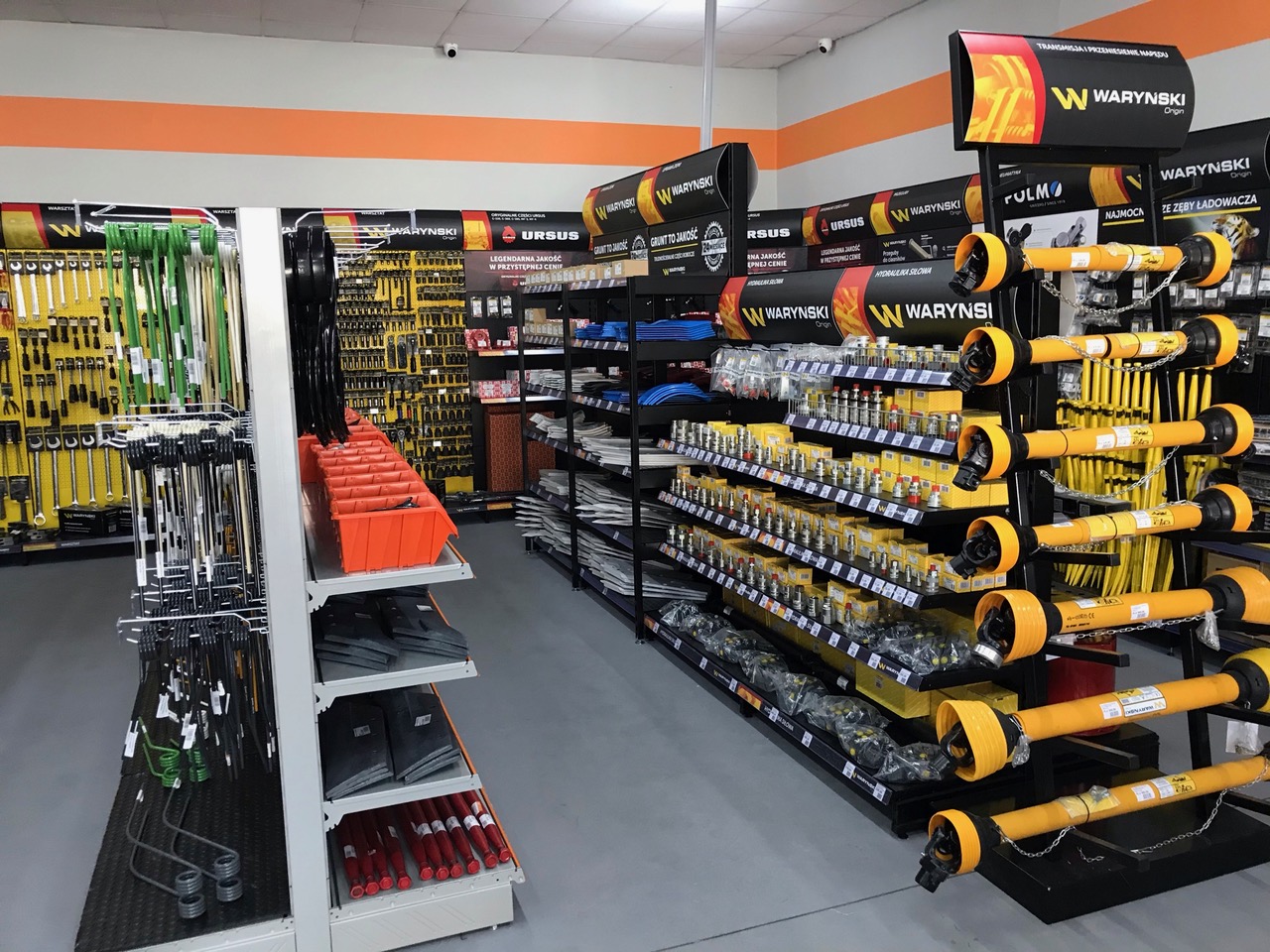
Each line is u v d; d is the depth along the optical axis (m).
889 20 7.77
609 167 8.91
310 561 2.59
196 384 2.61
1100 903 2.63
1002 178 5.05
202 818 2.87
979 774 2.44
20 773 3.57
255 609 2.56
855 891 2.76
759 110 9.47
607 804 3.28
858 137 8.32
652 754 3.66
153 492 2.58
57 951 2.54
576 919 2.65
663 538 5.15
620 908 2.69
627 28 7.73
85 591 6.02
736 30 7.95
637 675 4.47
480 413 8.24
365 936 2.47
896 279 3.57
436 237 7.62
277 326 2.24
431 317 8.03
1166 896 2.70
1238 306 4.58
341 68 7.90
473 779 2.61
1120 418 4.77
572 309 7.17
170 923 2.40
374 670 2.52
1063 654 2.68
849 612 3.50
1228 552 4.47
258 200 7.80
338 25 7.37
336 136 7.95
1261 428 4.40
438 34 7.73
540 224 7.91
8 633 5.22
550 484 6.54
